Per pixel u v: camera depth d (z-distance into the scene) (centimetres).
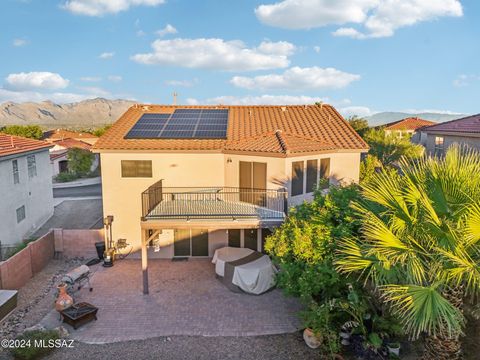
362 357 1102
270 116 2461
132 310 1466
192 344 1222
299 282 1110
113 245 2041
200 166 2003
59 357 1148
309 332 1183
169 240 2055
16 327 1338
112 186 1998
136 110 2558
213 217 1645
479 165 891
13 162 2264
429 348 898
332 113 2509
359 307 1100
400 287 762
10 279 1600
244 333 1288
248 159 1891
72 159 4991
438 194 852
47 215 2838
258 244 2028
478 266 725
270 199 1817
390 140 3378
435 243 805
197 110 2559
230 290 1638
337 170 2056
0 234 2066
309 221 1234
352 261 901
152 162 1986
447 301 736
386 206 910
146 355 1162
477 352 964
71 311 1350
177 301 1544
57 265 1964
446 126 2600
